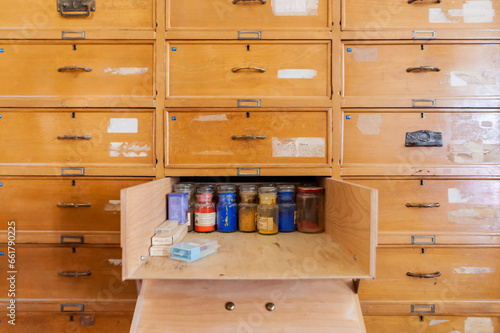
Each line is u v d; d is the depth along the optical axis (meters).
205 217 1.29
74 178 1.29
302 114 1.29
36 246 1.30
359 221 0.93
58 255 1.31
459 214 1.29
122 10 1.29
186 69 1.29
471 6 1.29
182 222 1.23
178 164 1.28
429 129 1.29
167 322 0.92
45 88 1.29
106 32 1.27
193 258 0.97
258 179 1.54
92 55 1.29
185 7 1.29
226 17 1.29
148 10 1.29
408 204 1.28
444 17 1.29
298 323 0.93
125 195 0.85
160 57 1.27
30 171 1.28
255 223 1.34
